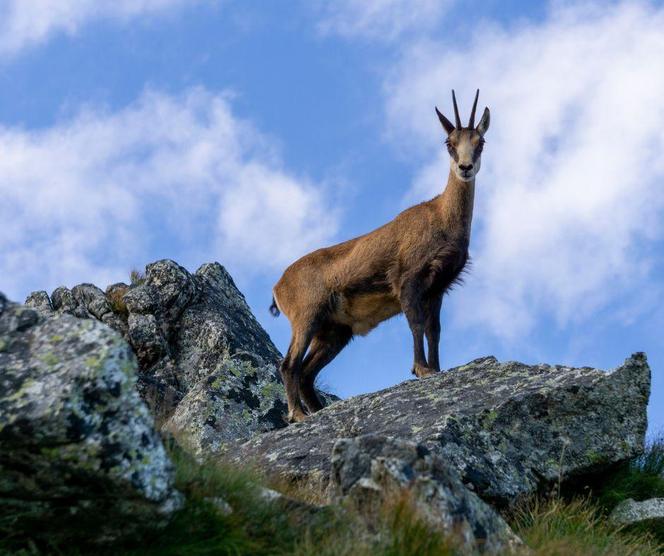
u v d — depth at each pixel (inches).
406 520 763.4
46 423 658.2
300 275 1972.2
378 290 1905.8
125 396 695.1
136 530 709.9
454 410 1258.0
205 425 1641.2
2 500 685.3
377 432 1249.4
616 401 1250.6
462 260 1872.5
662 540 1123.3
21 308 762.2
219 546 736.3
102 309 2380.7
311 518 810.2
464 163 1804.9
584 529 1045.8
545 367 1403.8
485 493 1122.7
